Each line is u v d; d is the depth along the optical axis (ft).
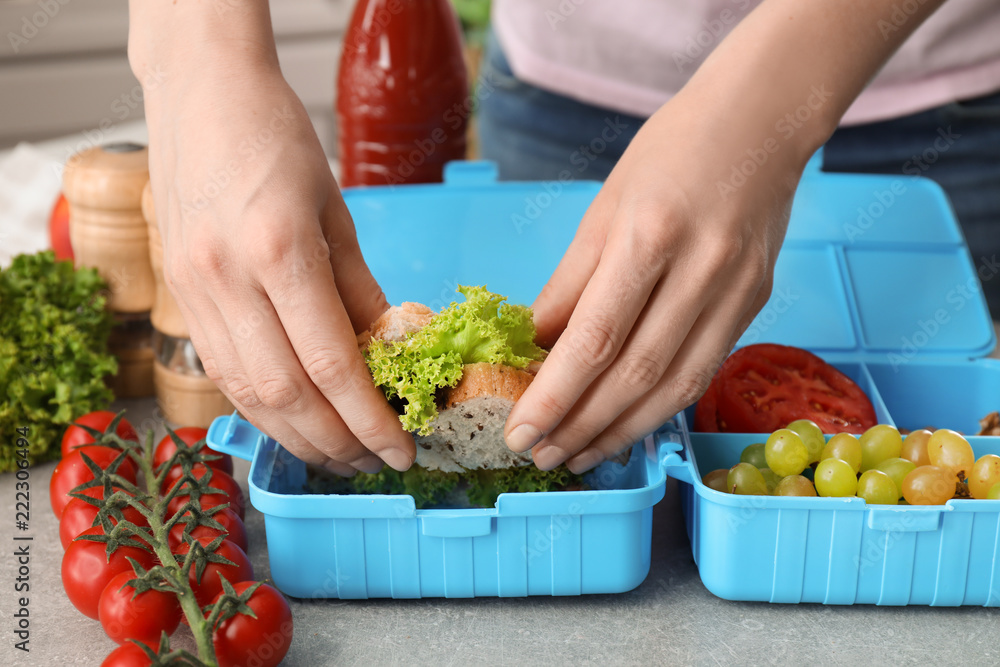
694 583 2.69
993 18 4.10
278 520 2.46
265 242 2.21
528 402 2.30
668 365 2.39
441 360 2.38
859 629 2.48
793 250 3.90
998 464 2.54
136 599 2.19
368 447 2.40
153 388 3.90
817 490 2.57
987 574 2.46
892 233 3.96
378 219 3.93
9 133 7.27
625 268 2.21
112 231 3.63
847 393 3.27
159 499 2.74
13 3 6.95
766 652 2.38
